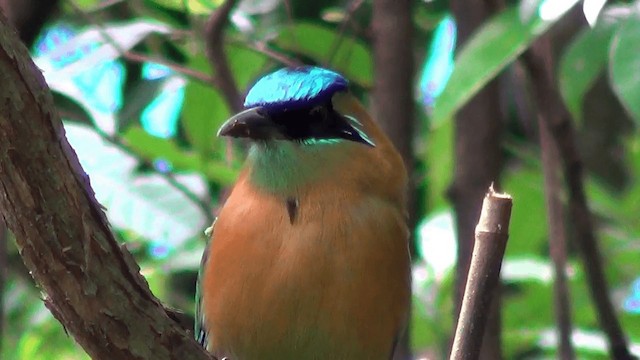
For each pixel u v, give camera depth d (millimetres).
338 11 12258
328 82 8625
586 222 10188
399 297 8523
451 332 10914
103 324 6023
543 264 12031
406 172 9148
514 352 12680
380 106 10828
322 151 8438
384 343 8523
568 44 11336
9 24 5383
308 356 8398
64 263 5836
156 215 11281
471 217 10820
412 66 10938
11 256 12570
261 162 8453
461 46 11094
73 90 11227
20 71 5395
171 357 6156
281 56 11117
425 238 12359
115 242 5965
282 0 11945
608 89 12766
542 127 10609
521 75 12141
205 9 10844
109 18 12852
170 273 12414
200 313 8906
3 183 5648
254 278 8273
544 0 8211
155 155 11578
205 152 11648
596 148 13234
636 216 12867
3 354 12328
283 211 8305
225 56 10688
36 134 5531
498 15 8828
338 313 8227
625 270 12766
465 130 10992
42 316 12195
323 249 8203
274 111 8500
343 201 8320
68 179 5703
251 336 8398
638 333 12453
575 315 12383
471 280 6625
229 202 8633
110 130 11531
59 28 12617
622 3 10266
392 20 10898
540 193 12719
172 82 11578
